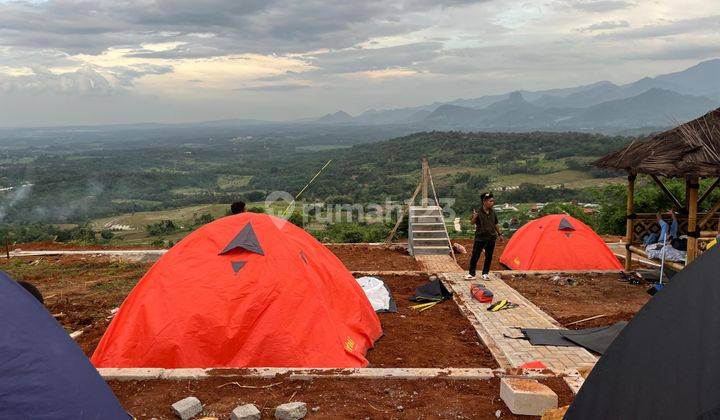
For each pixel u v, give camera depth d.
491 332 6.88
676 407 2.55
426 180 15.96
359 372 5.08
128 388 4.85
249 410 4.18
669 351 2.74
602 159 10.41
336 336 5.80
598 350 6.09
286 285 5.84
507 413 4.34
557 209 21.05
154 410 4.40
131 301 5.98
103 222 101.50
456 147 171.88
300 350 5.54
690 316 2.74
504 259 12.13
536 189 82.38
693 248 8.56
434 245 13.65
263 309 5.64
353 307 6.58
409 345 6.54
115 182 177.62
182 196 153.62
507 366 5.71
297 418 4.19
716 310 2.64
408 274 10.62
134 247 16.61
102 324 7.61
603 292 9.24
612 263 11.05
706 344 2.58
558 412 3.90
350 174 136.75
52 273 12.40
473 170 128.38
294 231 7.12
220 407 4.43
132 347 5.51
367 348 6.35
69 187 161.38
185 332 5.47
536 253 11.15
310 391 4.74
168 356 5.41
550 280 10.10
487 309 7.95
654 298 3.01
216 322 5.52
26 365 3.35
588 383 3.17
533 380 4.61
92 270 12.77
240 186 167.25
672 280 2.98
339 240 18.78
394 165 151.12
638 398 2.78
